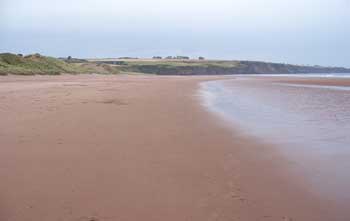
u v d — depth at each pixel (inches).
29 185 231.6
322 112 587.5
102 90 993.5
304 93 999.0
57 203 205.5
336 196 219.3
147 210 198.2
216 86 1397.6
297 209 201.6
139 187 230.8
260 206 204.8
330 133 410.0
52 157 293.1
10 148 317.7
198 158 298.7
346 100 786.8
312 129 434.0
